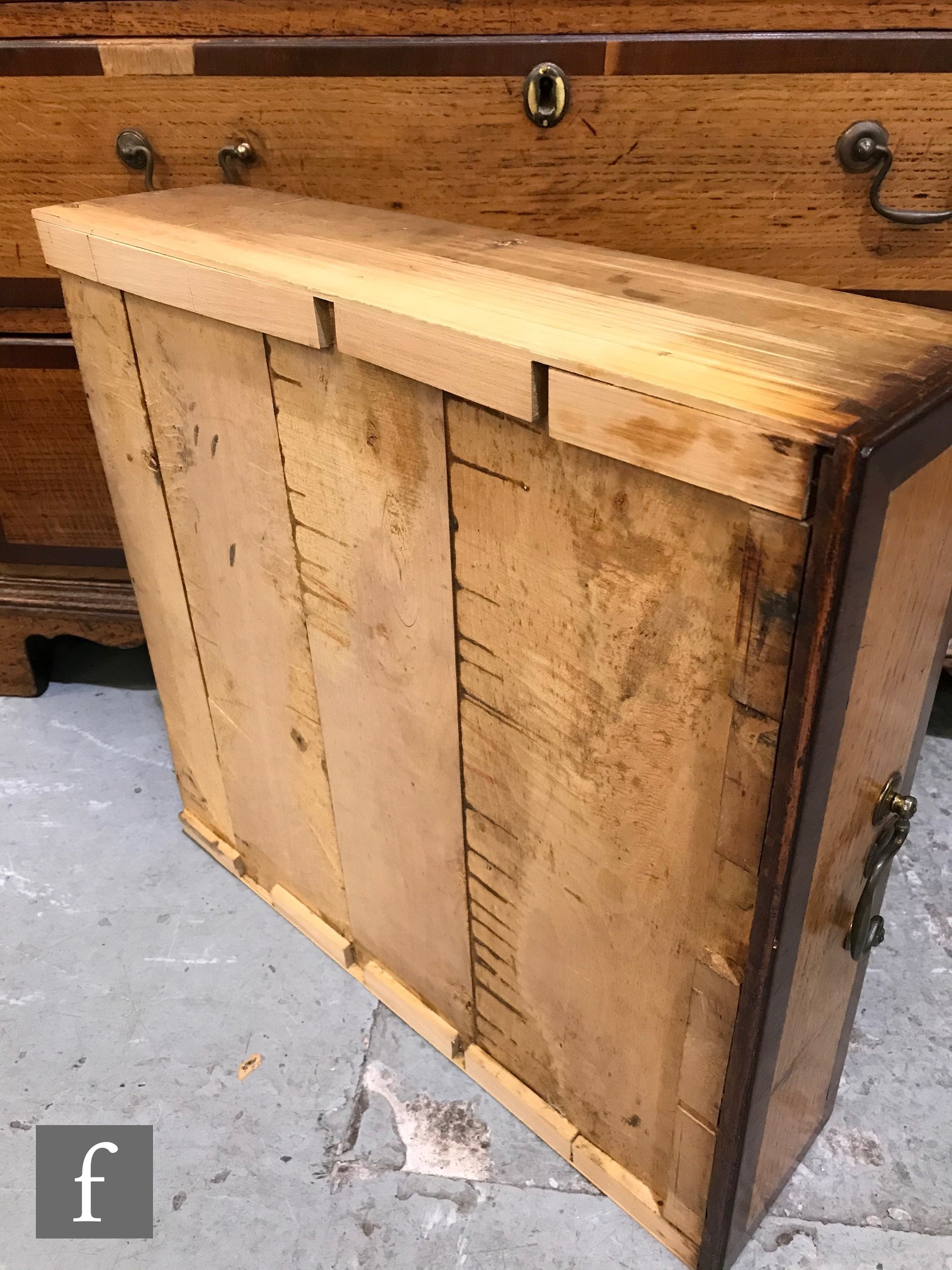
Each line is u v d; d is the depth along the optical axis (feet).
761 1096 2.17
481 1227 2.64
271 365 2.23
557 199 2.93
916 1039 3.10
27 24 2.91
